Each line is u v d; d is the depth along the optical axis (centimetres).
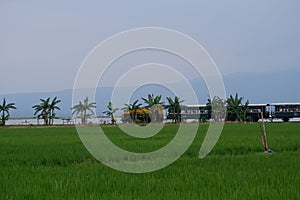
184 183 834
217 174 927
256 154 1458
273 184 791
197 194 731
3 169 1088
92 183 848
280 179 844
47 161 1312
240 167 1045
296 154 1378
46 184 841
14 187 804
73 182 862
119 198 706
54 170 1054
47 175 961
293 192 717
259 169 998
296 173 923
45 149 1681
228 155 1416
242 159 1226
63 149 1666
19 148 1748
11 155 1453
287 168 1006
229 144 1738
